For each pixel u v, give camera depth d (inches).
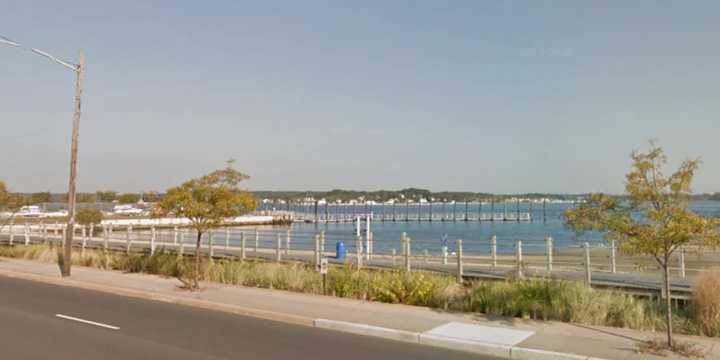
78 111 831.7
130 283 711.1
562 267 853.8
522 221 5433.1
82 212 2578.7
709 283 459.8
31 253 1099.9
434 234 3166.8
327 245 1683.1
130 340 405.7
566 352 375.6
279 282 681.0
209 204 658.8
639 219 382.6
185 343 399.9
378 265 839.1
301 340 421.4
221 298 591.5
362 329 452.4
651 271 774.5
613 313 481.7
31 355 356.2
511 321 476.1
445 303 548.1
